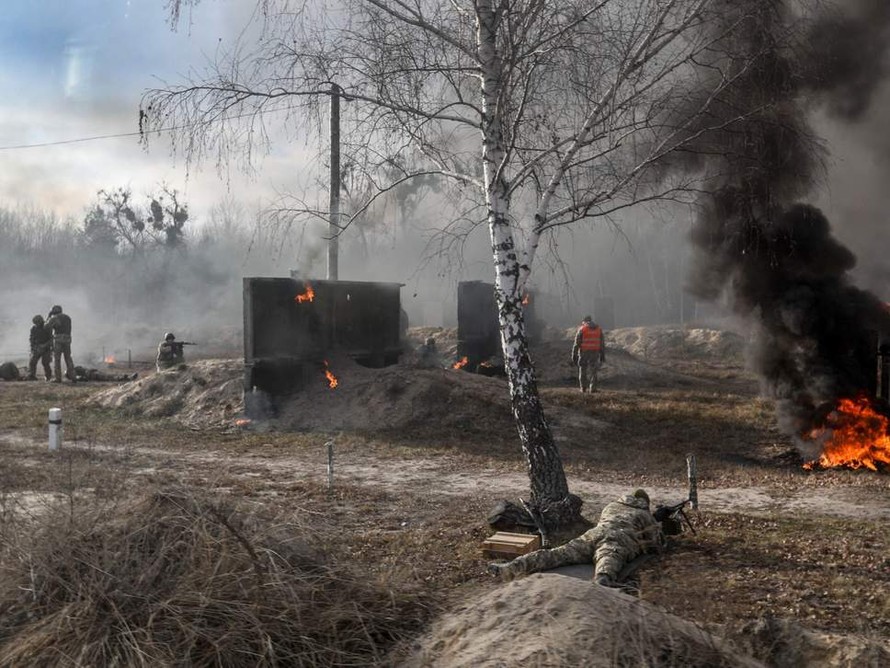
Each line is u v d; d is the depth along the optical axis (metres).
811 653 3.95
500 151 9.01
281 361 17.30
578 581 3.94
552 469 8.91
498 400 16.95
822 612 6.05
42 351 25.16
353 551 7.79
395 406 16.66
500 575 6.81
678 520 8.19
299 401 17.20
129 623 3.89
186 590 4.10
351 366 18.42
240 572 4.24
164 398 18.03
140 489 5.09
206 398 17.58
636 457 13.89
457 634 3.75
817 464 13.55
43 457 11.43
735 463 13.65
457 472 12.63
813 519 9.57
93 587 4.08
